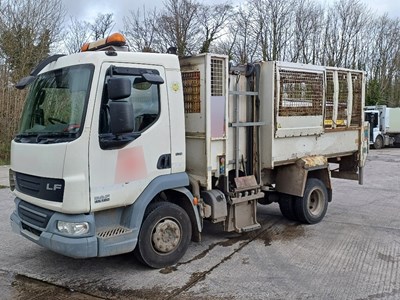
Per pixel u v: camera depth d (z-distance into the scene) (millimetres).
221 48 34000
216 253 5348
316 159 6539
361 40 37219
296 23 34375
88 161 3971
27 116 4656
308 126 6379
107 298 4059
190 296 4078
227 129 5230
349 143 7367
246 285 4332
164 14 33750
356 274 4613
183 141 4777
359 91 7422
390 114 25844
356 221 6988
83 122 3957
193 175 5148
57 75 4406
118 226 4422
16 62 17891
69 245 3965
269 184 6609
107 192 4125
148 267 4766
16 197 4793
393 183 11234
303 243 5762
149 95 4434
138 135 4336
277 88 5805
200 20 34062
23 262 5043
